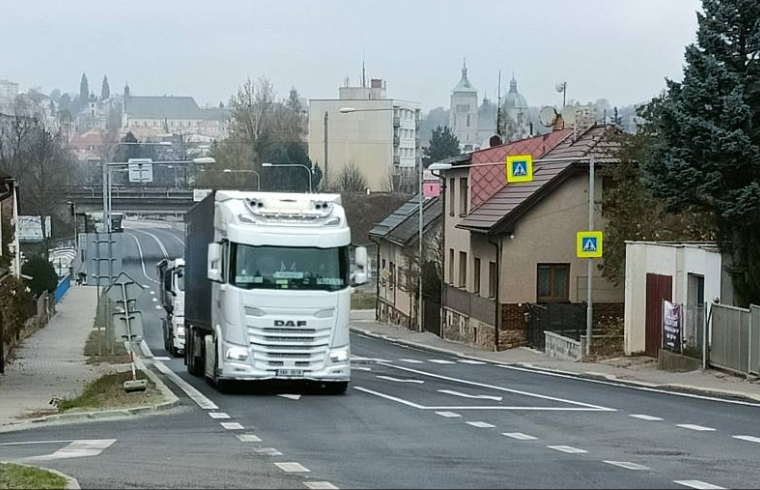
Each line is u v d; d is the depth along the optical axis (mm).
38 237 72500
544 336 41562
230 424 17438
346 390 24250
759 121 27094
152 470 12180
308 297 22234
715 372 27297
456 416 18703
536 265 44031
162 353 44375
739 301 27516
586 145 44875
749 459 13406
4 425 18391
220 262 22578
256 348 22094
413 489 10766
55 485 10461
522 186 46344
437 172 56000
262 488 10789
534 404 21109
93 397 21781
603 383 27656
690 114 27156
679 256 31016
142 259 103625
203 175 99688
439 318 58062
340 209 23016
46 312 61281
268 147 101750
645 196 37156
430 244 61594
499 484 11102
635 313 34125
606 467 12492
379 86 133875
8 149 84125
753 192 26297
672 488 10938
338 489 10719
